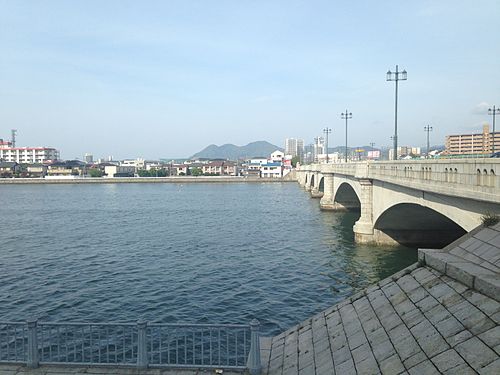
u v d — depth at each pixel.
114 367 12.45
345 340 12.71
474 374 8.64
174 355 19.23
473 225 19.50
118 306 26.45
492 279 11.06
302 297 28.03
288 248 44.41
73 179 194.75
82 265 37.56
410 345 10.78
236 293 28.97
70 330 22.22
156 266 37.00
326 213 75.44
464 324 10.33
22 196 124.06
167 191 145.50
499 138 113.69
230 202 101.81
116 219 70.94
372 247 42.88
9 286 30.95
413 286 13.69
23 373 12.13
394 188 33.94
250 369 12.13
